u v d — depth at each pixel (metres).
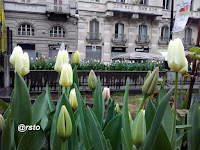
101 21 21.08
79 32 20.19
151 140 0.68
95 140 0.78
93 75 1.33
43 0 18.72
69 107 0.92
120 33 22.06
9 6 17.75
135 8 21.44
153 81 0.83
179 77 7.32
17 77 0.97
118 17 21.58
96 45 21.08
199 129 0.86
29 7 18.34
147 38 22.64
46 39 19.09
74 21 19.88
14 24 18.12
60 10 19.11
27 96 0.99
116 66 7.71
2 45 5.93
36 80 6.50
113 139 0.99
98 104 1.22
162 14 22.31
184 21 4.23
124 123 0.93
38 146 0.94
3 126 0.84
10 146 0.84
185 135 1.33
